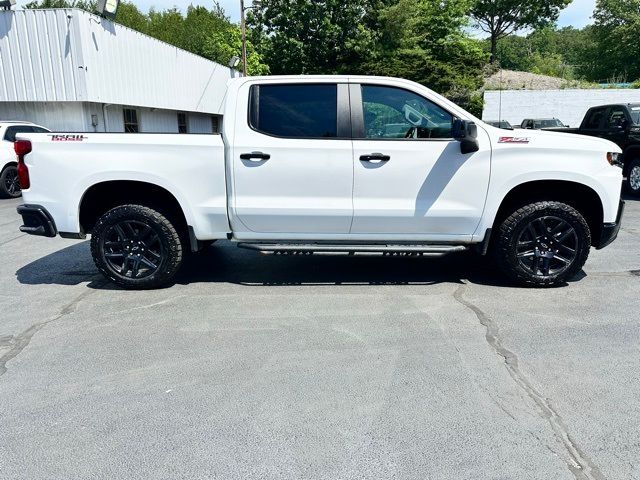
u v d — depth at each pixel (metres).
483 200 4.75
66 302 4.81
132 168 4.78
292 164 4.70
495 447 2.66
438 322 4.24
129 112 17.25
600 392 3.17
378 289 5.08
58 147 4.82
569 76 59.66
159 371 3.48
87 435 2.80
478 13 51.84
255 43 31.22
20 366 3.58
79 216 4.97
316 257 6.33
